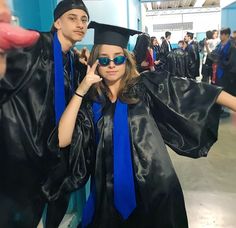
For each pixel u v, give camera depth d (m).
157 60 8.09
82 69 1.53
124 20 6.38
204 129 1.43
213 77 6.19
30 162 1.25
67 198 1.53
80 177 1.45
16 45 0.66
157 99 1.46
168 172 1.41
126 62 1.44
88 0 3.46
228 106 1.45
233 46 5.55
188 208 2.70
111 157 1.40
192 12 20.22
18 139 1.23
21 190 1.26
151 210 1.42
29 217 1.29
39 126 1.24
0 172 1.24
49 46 1.32
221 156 3.89
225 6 14.01
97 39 1.42
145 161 1.38
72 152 1.42
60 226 2.08
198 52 7.48
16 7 1.58
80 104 1.31
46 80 1.27
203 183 3.17
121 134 1.39
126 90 1.42
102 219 1.48
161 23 21.00
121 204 1.41
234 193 2.95
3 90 1.18
